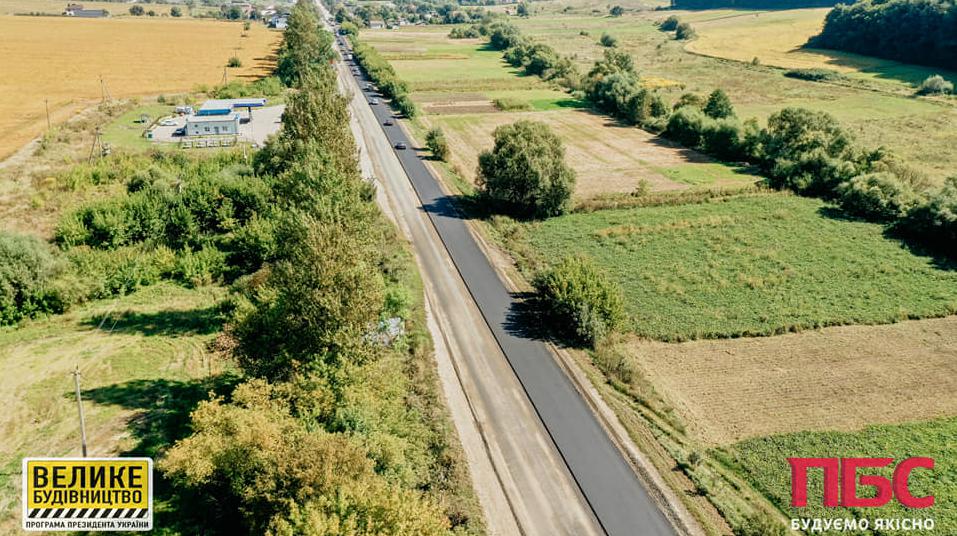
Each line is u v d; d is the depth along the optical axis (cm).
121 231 6262
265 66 16875
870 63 17050
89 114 10844
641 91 12231
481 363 4781
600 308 5125
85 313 5222
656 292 5797
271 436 2986
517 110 13338
